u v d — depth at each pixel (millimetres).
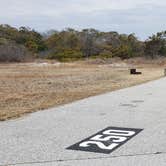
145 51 74188
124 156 5418
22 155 5438
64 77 28516
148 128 7535
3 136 6703
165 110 10102
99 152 5648
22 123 8047
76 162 5098
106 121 8328
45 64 54031
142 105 11172
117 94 14648
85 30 92375
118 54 75938
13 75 31406
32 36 87125
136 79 25234
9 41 73375
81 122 8188
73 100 12648
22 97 14078
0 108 10680
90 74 32562
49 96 14289
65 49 76062
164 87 18078
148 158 5309
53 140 6414
